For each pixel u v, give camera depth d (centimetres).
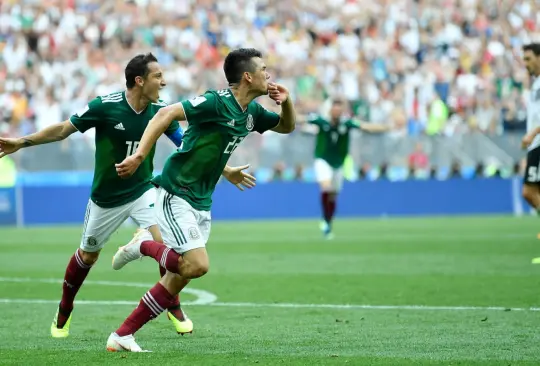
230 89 1298
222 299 1936
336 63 5775
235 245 3262
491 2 6444
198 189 1302
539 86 2386
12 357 1240
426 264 2564
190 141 1285
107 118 1451
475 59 6062
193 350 1295
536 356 1214
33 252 3078
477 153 5050
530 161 2428
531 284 2089
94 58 5488
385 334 1446
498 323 1550
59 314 1471
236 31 5938
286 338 1417
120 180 1484
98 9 5806
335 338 1411
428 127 5447
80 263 1484
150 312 1295
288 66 5716
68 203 4631
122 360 1203
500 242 3200
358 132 4972
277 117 1365
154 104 1486
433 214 5019
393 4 6328
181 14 5925
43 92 5172
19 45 5438
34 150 4588
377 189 4969
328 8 6275
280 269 2498
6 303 1902
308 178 4916
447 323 1562
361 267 2519
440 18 6312
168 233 1290
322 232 3828
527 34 6378
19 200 4562
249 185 1471
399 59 5988
